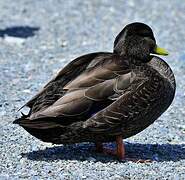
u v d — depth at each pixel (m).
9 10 30.83
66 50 23.77
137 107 12.19
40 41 25.19
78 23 28.53
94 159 12.67
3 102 16.75
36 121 11.72
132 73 12.26
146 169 12.24
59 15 29.97
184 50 23.95
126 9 31.36
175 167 12.46
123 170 12.11
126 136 12.55
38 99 12.02
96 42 25.11
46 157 12.77
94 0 33.16
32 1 32.84
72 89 11.90
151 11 30.95
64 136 12.01
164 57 22.81
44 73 20.19
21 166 12.24
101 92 11.98
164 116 16.09
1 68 20.69
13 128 14.65
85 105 11.84
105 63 12.30
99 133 12.16
